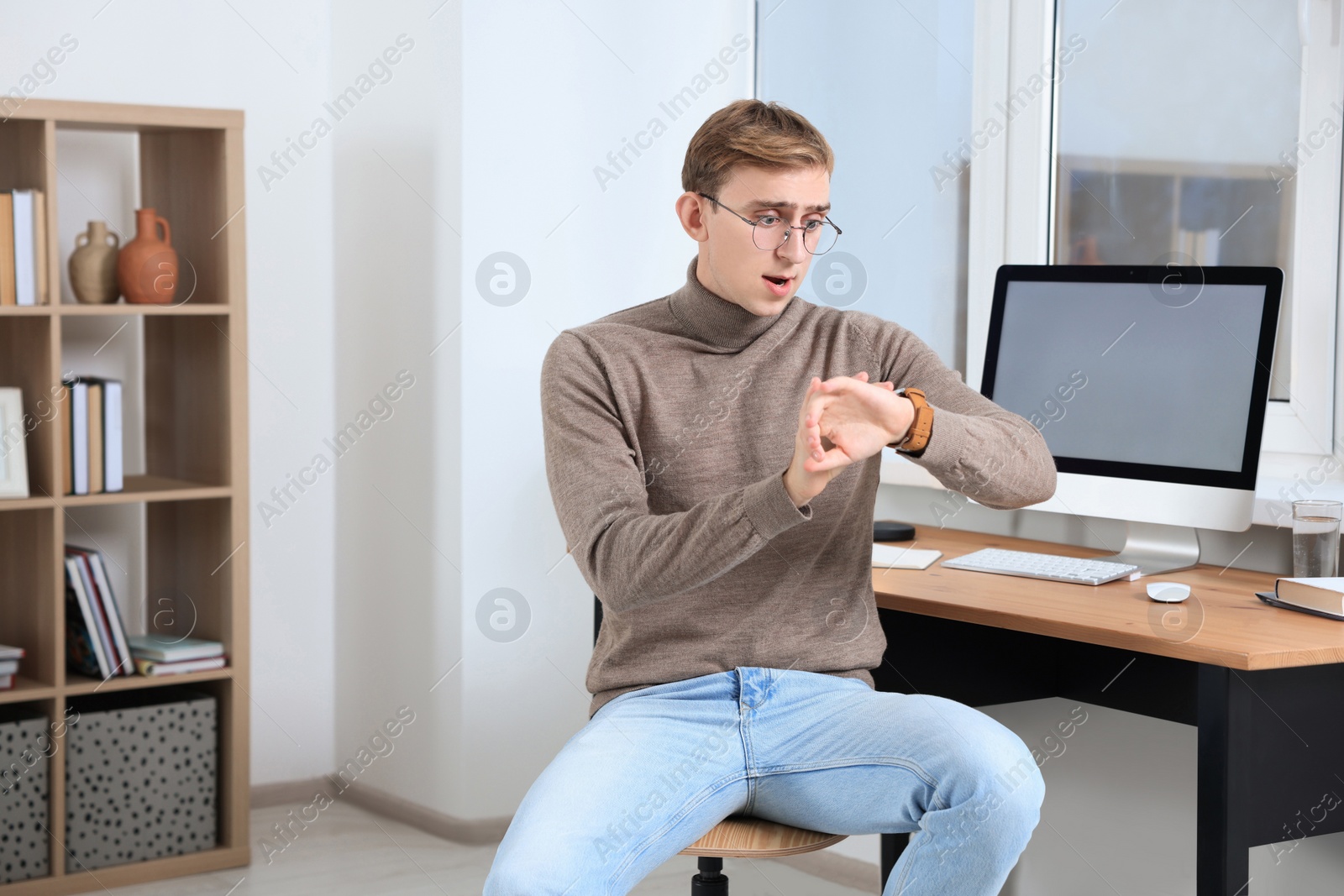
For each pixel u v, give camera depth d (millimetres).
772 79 3029
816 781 1365
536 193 2789
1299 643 1393
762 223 1432
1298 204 2047
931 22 2604
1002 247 2484
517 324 2795
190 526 2781
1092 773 2133
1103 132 2332
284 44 3021
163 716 2633
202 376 2717
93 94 2797
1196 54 2174
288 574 3086
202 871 2637
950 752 1270
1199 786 1421
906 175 2678
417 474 2877
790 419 1503
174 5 2877
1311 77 2014
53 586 2502
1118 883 2094
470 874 2619
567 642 2900
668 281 2977
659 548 1286
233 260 2615
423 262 2820
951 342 2596
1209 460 1806
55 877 2500
